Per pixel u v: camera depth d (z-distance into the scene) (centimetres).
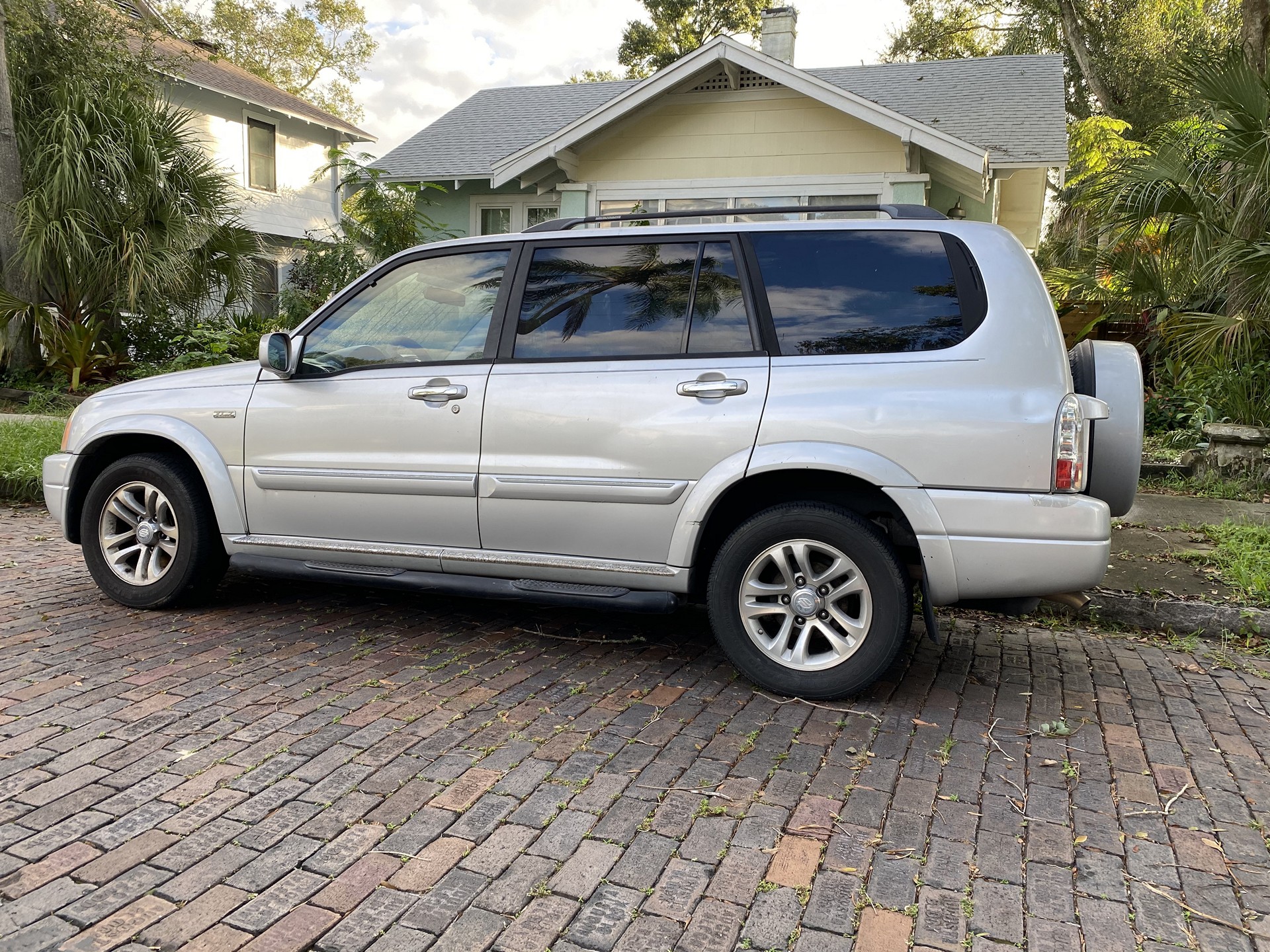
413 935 224
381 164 1636
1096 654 451
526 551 412
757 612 381
